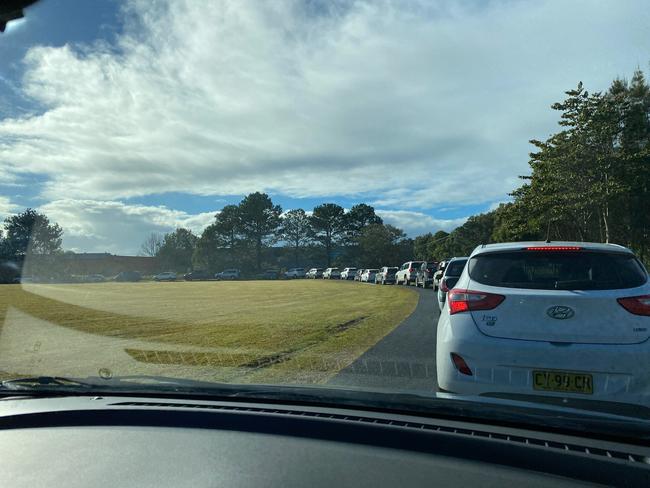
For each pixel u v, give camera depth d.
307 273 89.19
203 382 4.17
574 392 4.34
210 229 113.25
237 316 17.84
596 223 32.50
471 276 5.07
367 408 3.47
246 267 114.00
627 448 2.79
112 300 27.39
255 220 113.56
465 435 2.96
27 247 31.94
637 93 30.42
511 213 36.69
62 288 34.78
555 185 30.80
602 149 29.56
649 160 28.78
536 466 2.67
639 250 33.62
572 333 4.44
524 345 4.50
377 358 8.84
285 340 11.55
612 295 4.45
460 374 4.71
